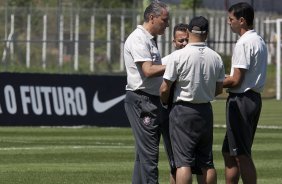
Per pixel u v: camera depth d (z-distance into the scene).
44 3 115.12
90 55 111.50
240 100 32.31
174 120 30.64
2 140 55.28
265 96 104.19
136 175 32.91
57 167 42.56
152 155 32.19
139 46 31.69
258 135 60.34
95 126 64.75
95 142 54.59
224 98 96.06
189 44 30.58
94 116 64.75
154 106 32.12
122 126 64.81
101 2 116.69
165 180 38.94
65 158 46.38
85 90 64.81
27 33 110.44
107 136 58.50
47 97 64.44
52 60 109.94
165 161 45.47
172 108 30.77
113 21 113.69
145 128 32.16
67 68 109.56
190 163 30.59
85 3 115.56
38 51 110.38
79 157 46.84
